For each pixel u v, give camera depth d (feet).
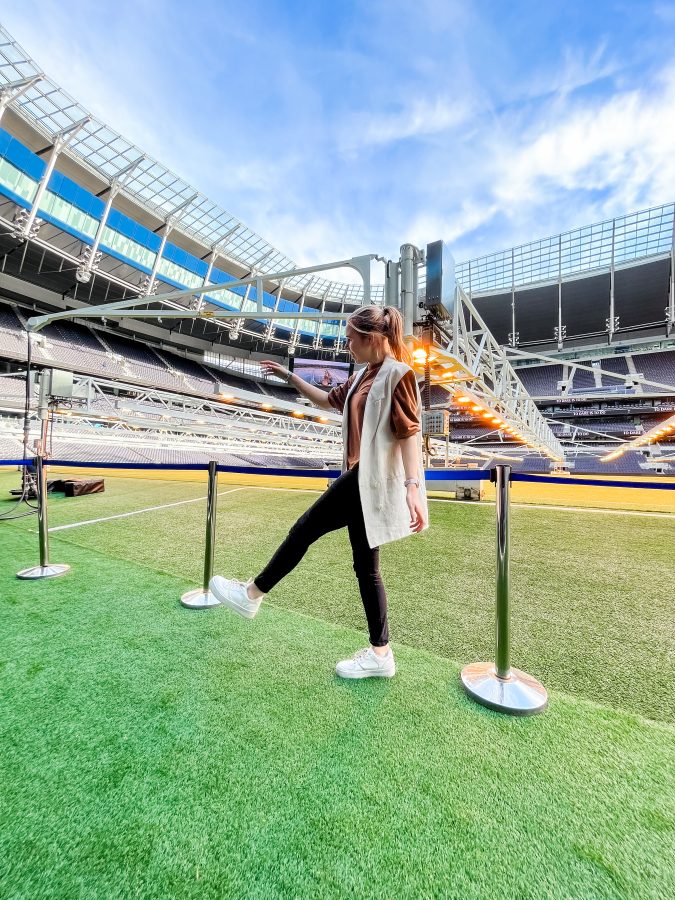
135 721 3.99
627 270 97.09
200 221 86.22
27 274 74.95
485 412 30.68
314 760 3.50
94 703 4.28
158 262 80.38
